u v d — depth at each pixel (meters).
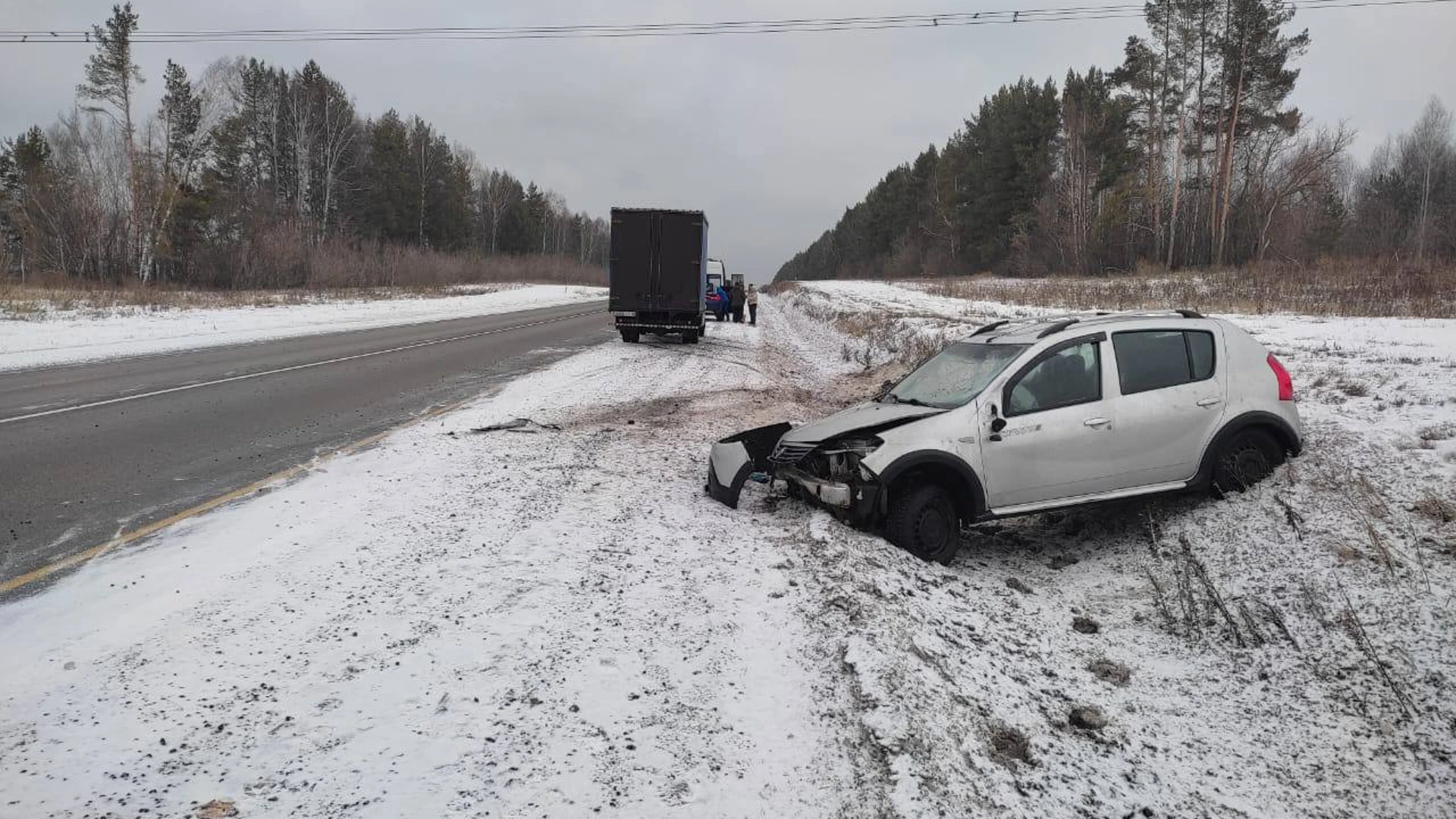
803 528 5.86
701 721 3.36
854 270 128.12
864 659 3.75
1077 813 2.97
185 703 3.40
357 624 4.18
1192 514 5.89
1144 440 5.77
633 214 21.97
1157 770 3.37
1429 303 18.19
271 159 70.81
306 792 2.83
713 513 6.38
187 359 17.14
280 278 51.50
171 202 49.06
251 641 3.99
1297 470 5.95
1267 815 3.12
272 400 11.73
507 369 16.12
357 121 82.75
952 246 84.00
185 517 6.04
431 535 5.63
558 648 3.94
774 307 52.75
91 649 3.90
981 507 5.55
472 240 104.00
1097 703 3.88
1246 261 47.41
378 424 9.95
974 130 78.44
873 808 2.79
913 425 5.55
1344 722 3.64
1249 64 45.59
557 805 2.78
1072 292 33.12
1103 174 55.97
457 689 3.54
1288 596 4.61
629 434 9.58
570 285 89.56
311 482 7.11
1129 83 51.50
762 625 4.29
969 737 3.34
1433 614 4.08
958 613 4.66
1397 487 5.36
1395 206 61.16
